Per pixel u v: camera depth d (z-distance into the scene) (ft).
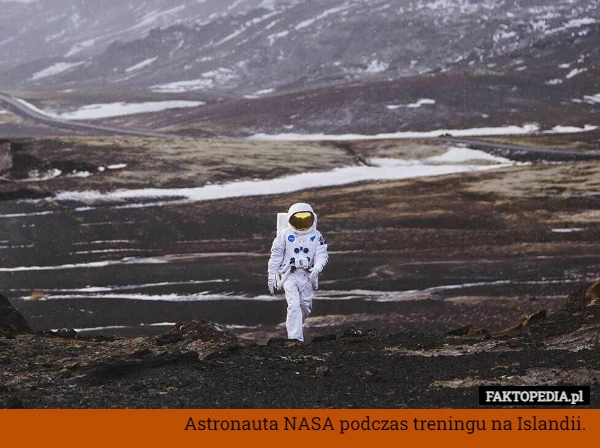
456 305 127.95
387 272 156.56
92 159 342.03
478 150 369.09
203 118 604.08
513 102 571.28
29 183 292.61
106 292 140.46
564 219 216.33
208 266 163.32
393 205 245.65
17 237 203.21
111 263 168.25
